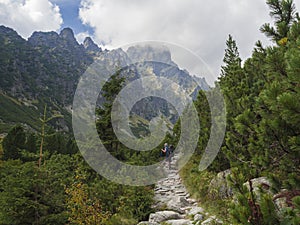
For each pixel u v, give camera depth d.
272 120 3.55
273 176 3.66
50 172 6.56
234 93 7.30
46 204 6.26
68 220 6.57
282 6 5.54
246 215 2.60
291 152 3.45
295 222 2.36
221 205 6.27
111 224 6.67
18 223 5.85
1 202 5.96
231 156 5.74
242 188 3.18
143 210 7.74
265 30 5.57
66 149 21.20
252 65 6.84
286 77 3.68
